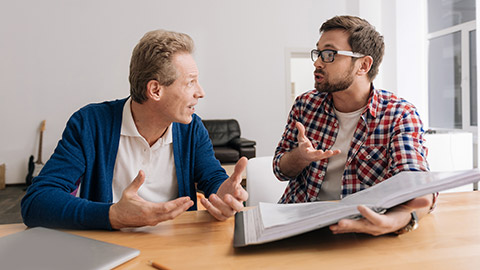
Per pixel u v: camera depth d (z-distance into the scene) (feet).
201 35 19.60
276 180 5.05
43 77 17.66
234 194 2.85
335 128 4.33
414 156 3.55
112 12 18.37
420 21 18.06
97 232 2.48
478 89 12.61
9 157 17.46
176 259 1.96
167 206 2.36
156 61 3.11
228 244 2.19
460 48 16.57
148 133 3.71
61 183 3.09
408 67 17.84
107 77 18.38
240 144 17.53
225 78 19.97
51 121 17.80
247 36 20.10
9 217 11.98
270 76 20.44
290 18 20.53
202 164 4.06
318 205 2.38
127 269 1.84
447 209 2.87
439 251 2.01
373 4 19.19
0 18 17.16
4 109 17.35
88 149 3.55
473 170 2.05
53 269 1.74
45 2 17.54
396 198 2.00
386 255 1.96
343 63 3.91
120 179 3.85
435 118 18.11
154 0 18.86
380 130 4.00
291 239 2.23
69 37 17.88
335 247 2.08
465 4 16.25
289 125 4.77
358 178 4.09
